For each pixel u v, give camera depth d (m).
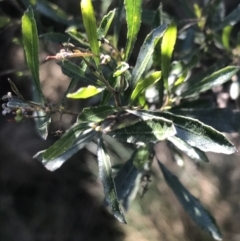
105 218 1.19
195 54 0.37
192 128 0.26
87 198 1.20
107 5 0.47
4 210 1.18
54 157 0.29
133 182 0.34
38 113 0.37
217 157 1.11
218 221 1.09
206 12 0.45
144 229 1.13
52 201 1.21
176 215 1.11
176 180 0.38
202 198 1.09
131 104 0.29
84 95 0.26
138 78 0.29
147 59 0.29
